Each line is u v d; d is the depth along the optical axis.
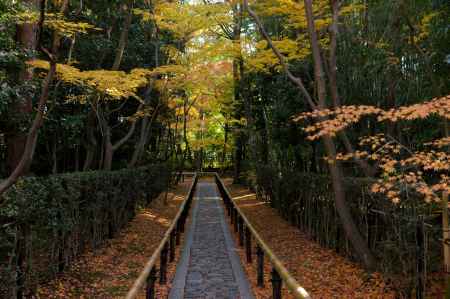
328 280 7.55
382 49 10.24
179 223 10.88
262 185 19.69
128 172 13.55
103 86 10.14
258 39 17.31
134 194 14.72
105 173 10.88
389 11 10.45
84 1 12.98
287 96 13.73
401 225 6.06
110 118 17.16
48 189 6.91
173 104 19.88
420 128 9.73
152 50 16.45
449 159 5.55
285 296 6.83
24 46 8.80
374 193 6.84
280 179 15.88
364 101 10.39
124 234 12.05
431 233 5.73
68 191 7.86
